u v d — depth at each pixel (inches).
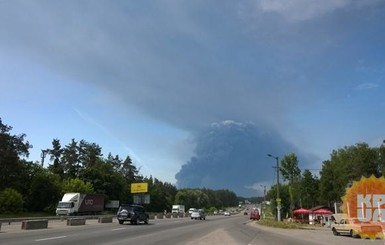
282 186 3880.4
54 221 2001.7
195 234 1166.3
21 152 3430.1
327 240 1139.9
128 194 5369.1
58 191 3580.2
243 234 1254.3
